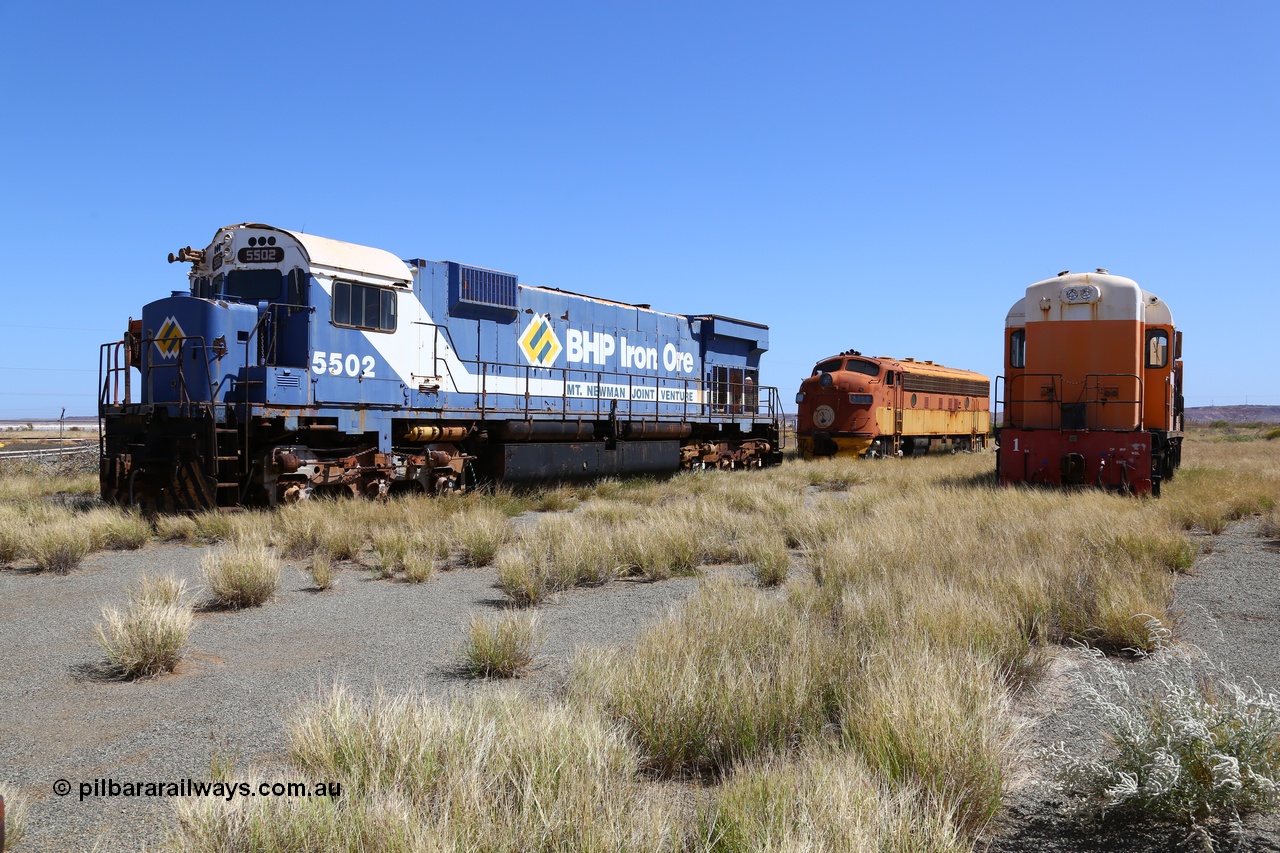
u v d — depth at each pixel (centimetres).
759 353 2697
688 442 2398
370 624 757
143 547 1173
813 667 530
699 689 474
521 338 1828
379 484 1480
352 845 321
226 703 543
